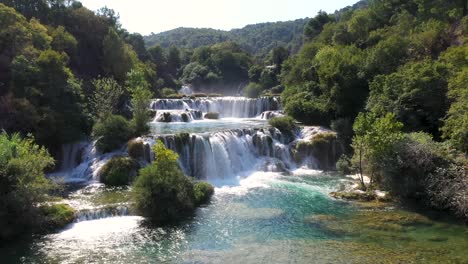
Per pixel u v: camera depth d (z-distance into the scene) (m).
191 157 44.00
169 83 129.00
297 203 34.56
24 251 24.66
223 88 149.12
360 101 55.34
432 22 69.38
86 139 47.16
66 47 69.69
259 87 116.75
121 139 44.22
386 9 100.06
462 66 45.28
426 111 43.75
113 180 38.66
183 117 66.25
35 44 57.38
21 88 45.66
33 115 42.00
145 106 48.50
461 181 30.84
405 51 59.97
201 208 33.31
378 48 58.72
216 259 23.77
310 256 24.03
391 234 27.31
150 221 30.09
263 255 24.28
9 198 26.83
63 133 44.97
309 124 57.94
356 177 43.41
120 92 54.69
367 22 91.81
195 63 154.75
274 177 44.09
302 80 76.81
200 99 78.88
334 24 105.88
